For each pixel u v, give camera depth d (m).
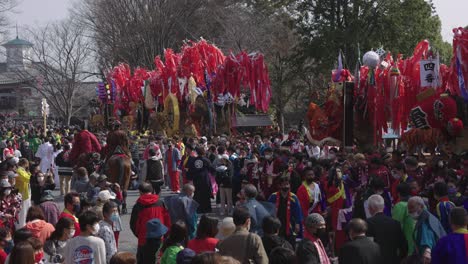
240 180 18.70
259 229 10.65
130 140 29.58
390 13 51.44
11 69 67.31
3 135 43.72
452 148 19.80
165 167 25.11
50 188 18.16
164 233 10.06
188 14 58.97
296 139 25.16
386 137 25.53
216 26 60.69
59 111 61.94
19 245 7.11
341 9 53.41
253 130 39.84
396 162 13.67
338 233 12.27
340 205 12.45
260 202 11.39
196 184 18.44
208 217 8.58
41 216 9.88
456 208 7.93
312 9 54.25
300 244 8.35
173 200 11.89
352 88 22.69
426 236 8.97
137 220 11.00
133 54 55.91
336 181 12.47
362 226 8.04
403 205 9.57
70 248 8.39
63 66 60.62
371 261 7.86
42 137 31.81
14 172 15.04
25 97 78.38
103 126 44.59
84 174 14.45
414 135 20.38
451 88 19.69
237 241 8.12
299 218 11.87
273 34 58.50
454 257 7.64
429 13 52.44
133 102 40.72
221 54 33.47
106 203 10.23
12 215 12.21
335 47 50.91
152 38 55.84
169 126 33.06
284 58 55.38
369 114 23.17
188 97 33.19
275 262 6.86
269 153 16.44
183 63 33.50
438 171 13.01
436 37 54.72
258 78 31.28
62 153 23.50
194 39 59.44
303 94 63.91
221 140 24.36
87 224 8.44
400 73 22.44
